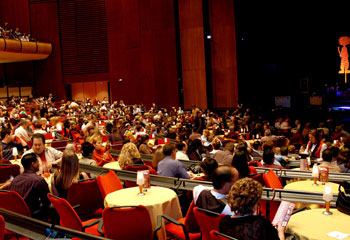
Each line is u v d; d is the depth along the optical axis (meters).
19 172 5.83
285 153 7.43
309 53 29.70
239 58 26.19
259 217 2.82
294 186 4.95
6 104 23.62
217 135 12.36
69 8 27.78
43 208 4.54
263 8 27.84
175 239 4.40
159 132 13.90
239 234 2.75
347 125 21.77
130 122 15.89
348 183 5.07
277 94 32.03
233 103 24.77
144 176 4.75
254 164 6.49
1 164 5.86
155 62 25.86
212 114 19.17
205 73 24.72
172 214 4.43
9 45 23.72
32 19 28.17
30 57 26.92
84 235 2.85
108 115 19.05
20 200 4.08
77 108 22.05
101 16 27.31
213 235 2.72
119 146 9.12
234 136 11.54
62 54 28.16
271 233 2.76
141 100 26.50
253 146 8.68
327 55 29.27
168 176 5.43
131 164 6.11
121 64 26.88
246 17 27.47
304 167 5.97
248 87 29.41
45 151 6.38
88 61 27.88
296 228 3.39
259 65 30.09
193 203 3.88
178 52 25.45
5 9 28.30
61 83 28.30
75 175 4.65
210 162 4.88
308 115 25.70
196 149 7.56
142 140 8.39
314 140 8.78
